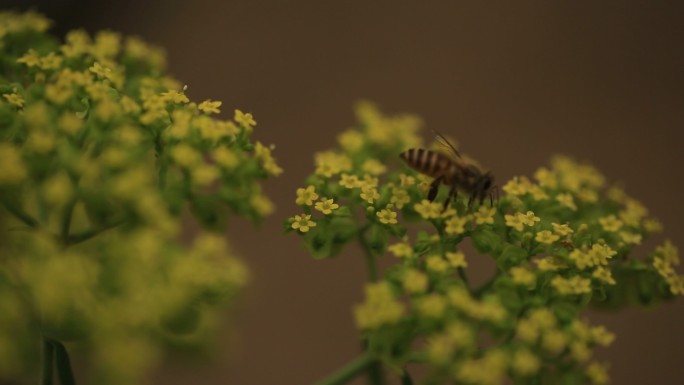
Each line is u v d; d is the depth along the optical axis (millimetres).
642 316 396
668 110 475
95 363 232
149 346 215
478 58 495
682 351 386
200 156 221
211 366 243
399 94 474
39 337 225
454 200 233
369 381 239
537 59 495
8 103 223
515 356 216
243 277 216
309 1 510
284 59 483
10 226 220
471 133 461
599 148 457
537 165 449
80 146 219
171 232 214
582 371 219
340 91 471
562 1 519
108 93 225
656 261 232
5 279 215
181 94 226
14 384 236
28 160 217
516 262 225
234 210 223
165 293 211
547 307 222
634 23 513
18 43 239
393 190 231
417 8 516
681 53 500
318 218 229
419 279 218
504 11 516
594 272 224
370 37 500
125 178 214
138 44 243
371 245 229
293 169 433
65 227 217
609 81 487
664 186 445
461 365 214
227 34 487
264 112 457
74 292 211
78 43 236
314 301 395
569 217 234
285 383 376
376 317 215
